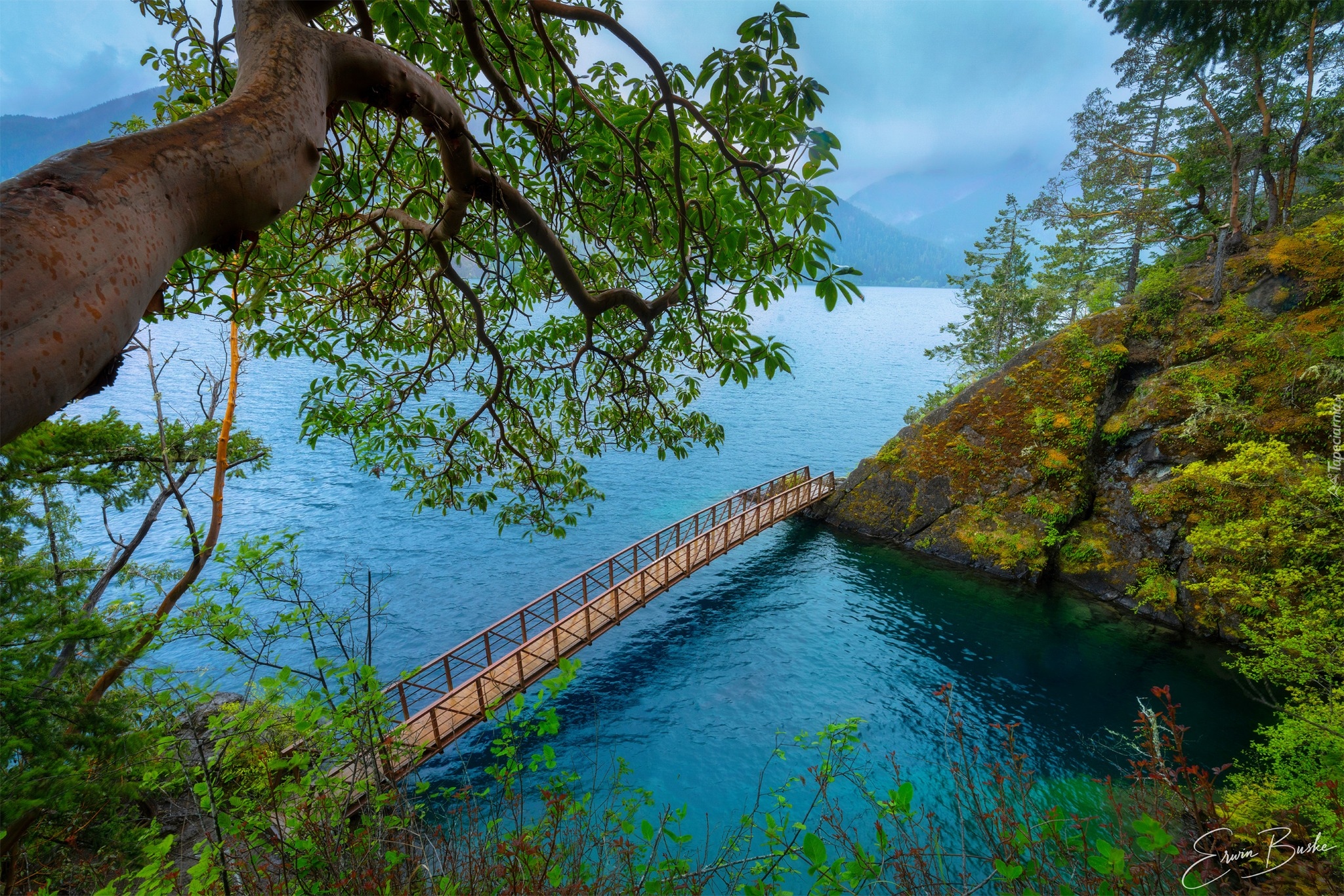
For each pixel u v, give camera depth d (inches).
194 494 1168.2
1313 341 696.4
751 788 454.0
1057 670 617.0
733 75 96.0
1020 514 842.8
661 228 135.0
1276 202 892.0
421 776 463.2
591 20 83.8
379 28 120.0
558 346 211.3
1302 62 588.1
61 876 219.8
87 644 237.8
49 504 310.2
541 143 113.1
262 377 2101.4
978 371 1487.5
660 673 624.1
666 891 126.1
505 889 124.6
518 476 212.1
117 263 22.2
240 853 129.4
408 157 147.5
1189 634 671.1
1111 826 117.3
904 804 124.5
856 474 1007.0
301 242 150.6
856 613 741.9
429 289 160.1
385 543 962.1
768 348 140.6
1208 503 684.7
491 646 680.4
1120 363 833.5
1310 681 398.6
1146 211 928.9
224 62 110.0
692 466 1401.3
